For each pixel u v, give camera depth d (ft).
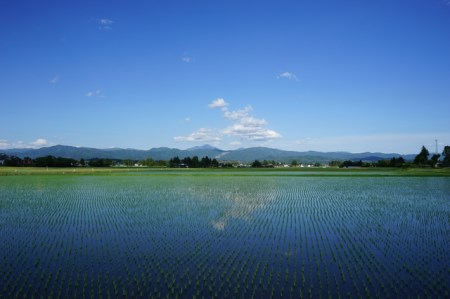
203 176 248.93
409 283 36.27
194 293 33.58
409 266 41.73
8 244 52.31
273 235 57.93
